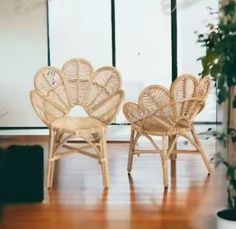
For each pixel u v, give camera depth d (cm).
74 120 395
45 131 605
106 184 372
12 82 604
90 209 318
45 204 327
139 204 329
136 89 595
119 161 471
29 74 604
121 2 588
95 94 407
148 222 291
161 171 425
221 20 238
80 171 427
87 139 380
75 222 291
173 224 287
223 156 260
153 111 370
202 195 348
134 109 387
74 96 409
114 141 581
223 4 239
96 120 395
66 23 595
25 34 598
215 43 238
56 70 404
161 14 584
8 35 598
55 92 401
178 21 580
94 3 590
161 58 590
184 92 364
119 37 592
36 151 318
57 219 297
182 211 312
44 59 602
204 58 243
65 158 479
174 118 370
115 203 331
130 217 301
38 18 596
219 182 309
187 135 403
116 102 390
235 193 248
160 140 568
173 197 345
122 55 595
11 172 308
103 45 596
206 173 414
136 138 412
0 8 595
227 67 230
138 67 595
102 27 594
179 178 398
